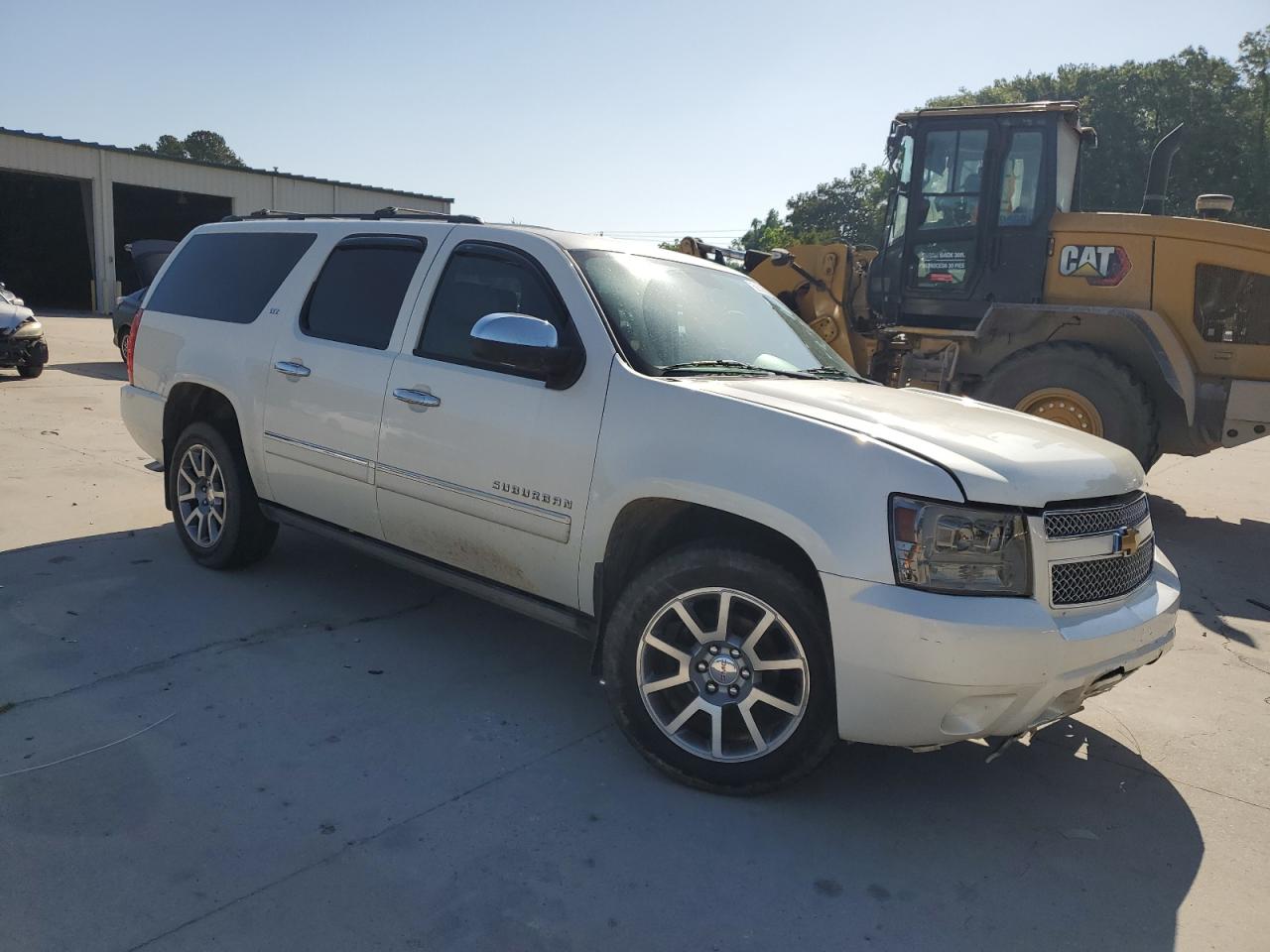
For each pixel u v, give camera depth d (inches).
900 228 361.1
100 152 1256.8
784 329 178.2
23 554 211.3
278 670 161.0
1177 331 318.7
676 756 131.3
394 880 107.3
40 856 107.4
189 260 220.4
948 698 113.4
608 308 147.6
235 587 199.5
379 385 166.9
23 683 149.7
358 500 173.2
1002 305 335.9
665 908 105.7
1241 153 2009.1
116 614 180.5
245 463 199.5
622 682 134.9
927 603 112.8
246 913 100.1
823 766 139.3
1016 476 118.2
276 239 201.0
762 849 118.7
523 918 102.4
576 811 124.0
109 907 99.7
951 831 126.2
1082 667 118.3
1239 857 123.7
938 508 114.3
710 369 149.0
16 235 1465.3
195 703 147.0
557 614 148.2
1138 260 320.5
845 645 116.5
